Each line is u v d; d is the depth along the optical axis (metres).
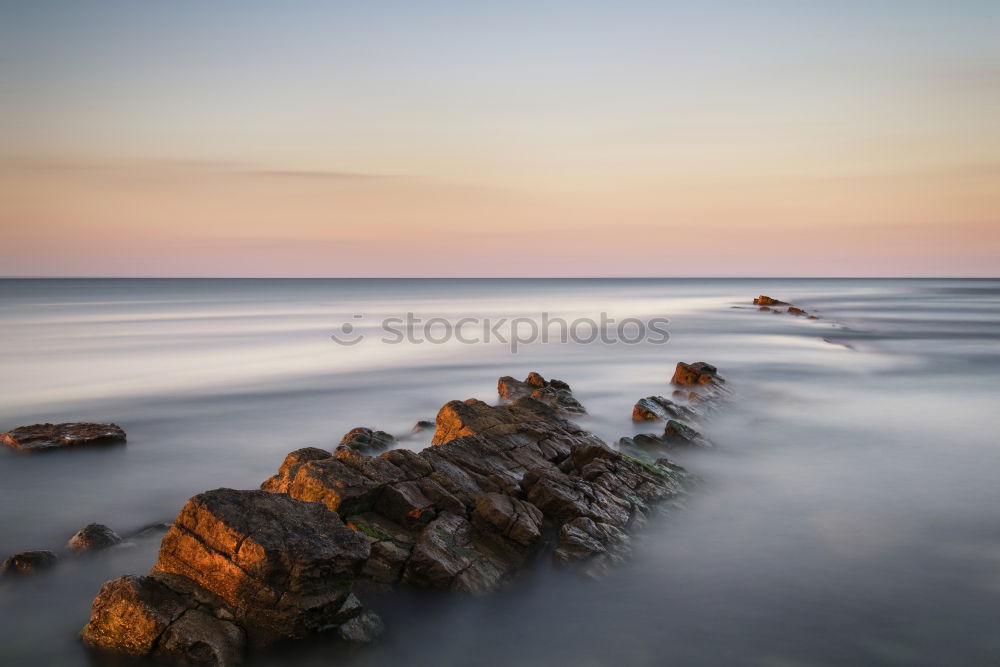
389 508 14.95
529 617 13.49
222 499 12.11
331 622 11.80
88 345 55.38
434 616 13.22
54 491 20.38
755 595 14.45
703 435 26.23
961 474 22.36
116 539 15.95
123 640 11.27
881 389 37.19
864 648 12.64
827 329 72.00
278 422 29.72
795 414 30.92
